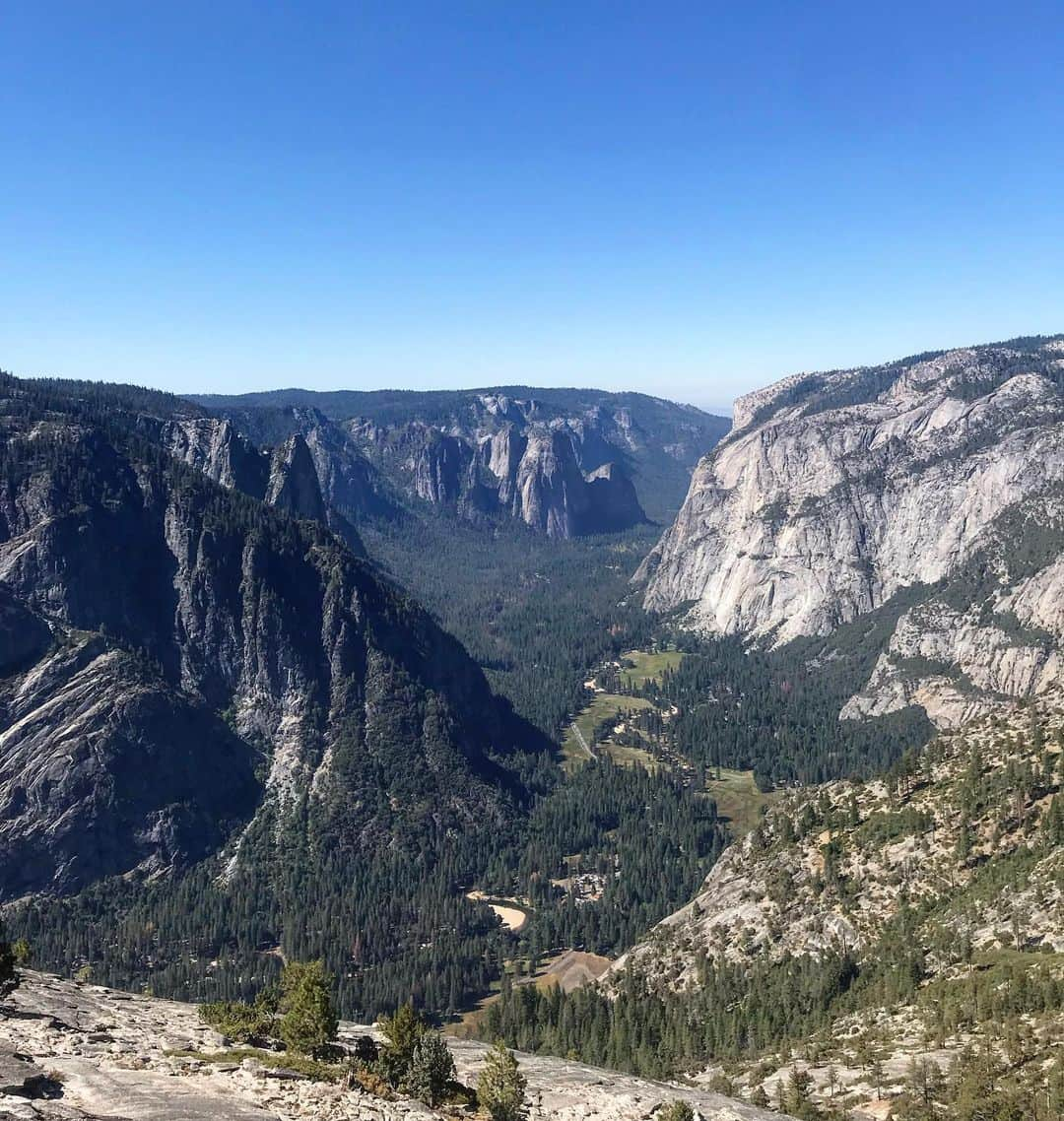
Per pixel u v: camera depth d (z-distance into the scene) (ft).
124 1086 184.65
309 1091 198.80
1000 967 388.98
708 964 515.50
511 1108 228.22
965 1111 278.87
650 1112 258.57
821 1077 352.49
